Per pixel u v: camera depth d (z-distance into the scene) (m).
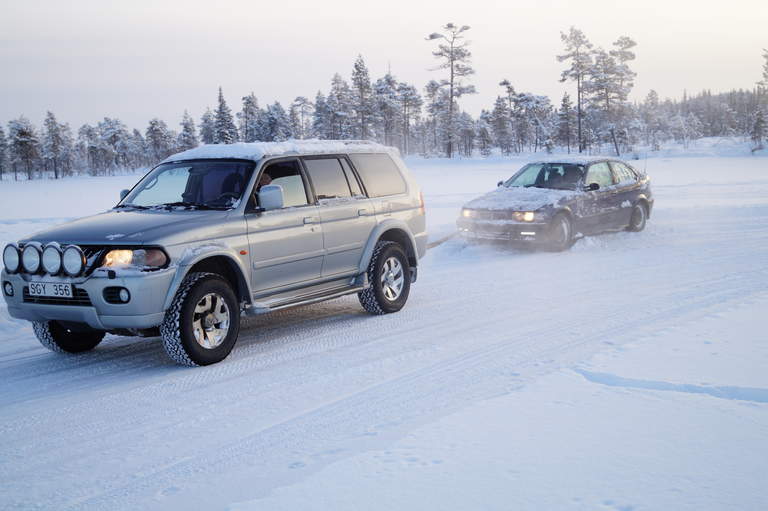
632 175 14.48
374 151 8.20
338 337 6.86
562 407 4.09
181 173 6.90
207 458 3.86
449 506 2.88
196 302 5.80
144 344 6.96
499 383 4.89
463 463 3.32
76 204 29.58
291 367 5.77
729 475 3.07
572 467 3.22
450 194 27.31
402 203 8.23
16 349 6.80
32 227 17.53
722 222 15.39
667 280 9.09
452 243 13.12
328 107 121.19
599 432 3.65
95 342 6.75
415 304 8.45
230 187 6.54
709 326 5.98
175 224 5.89
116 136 173.88
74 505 3.35
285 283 6.75
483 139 144.25
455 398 4.62
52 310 5.75
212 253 5.93
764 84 118.62
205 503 3.25
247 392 5.12
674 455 3.31
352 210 7.45
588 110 100.88
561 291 8.77
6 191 46.19
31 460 3.97
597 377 4.69
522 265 11.09
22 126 147.62
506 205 12.44
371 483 3.15
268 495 3.12
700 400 4.12
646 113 182.38
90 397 5.17
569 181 13.23
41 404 5.03
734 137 160.12
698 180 32.16
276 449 3.92
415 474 3.22
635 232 14.27
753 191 24.08
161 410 4.79
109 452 4.05
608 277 9.61
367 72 119.56
